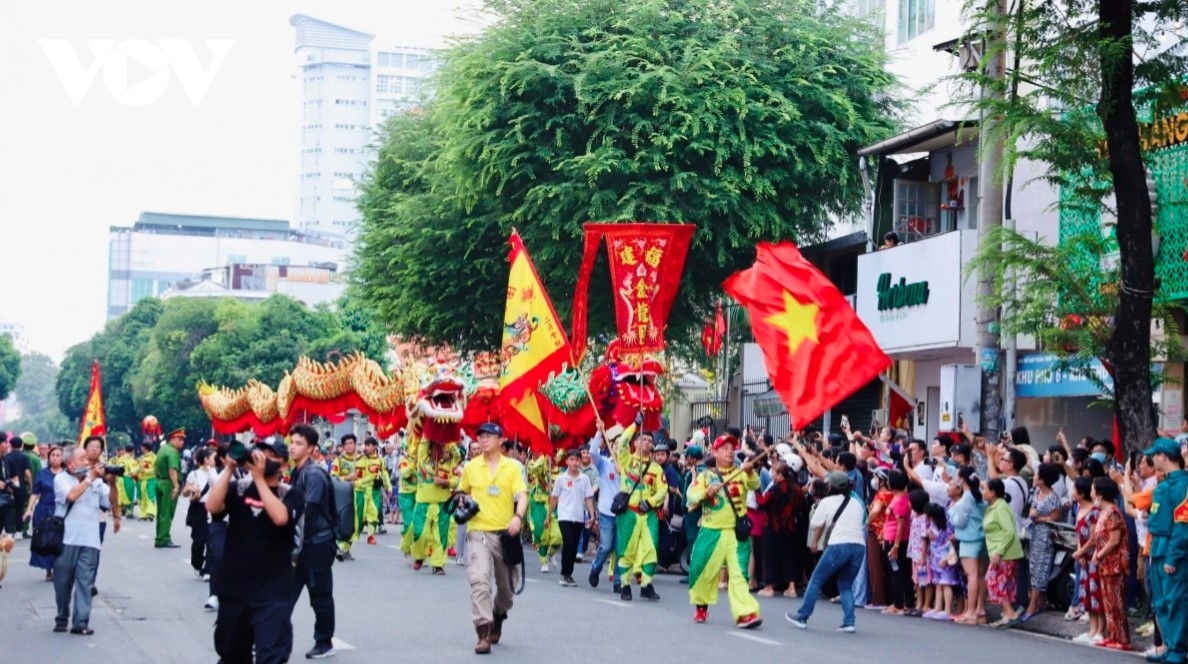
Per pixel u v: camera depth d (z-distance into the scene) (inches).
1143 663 506.6
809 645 517.0
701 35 1071.0
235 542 351.9
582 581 783.7
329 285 5757.9
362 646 499.5
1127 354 622.5
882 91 1121.4
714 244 1065.5
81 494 546.0
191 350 3390.7
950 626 609.3
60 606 547.8
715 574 578.9
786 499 727.7
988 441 708.7
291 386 1168.8
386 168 1481.3
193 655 486.3
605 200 1040.8
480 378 925.8
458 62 1087.0
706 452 893.8
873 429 898.1
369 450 1072.2
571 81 1039.6
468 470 497.4
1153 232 721.0
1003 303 705.6
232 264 5856.3
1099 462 587.2
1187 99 669.9
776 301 527.2
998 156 709.3
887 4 1184.8
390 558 916.6
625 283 849.5
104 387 4202.8
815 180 1066.7
